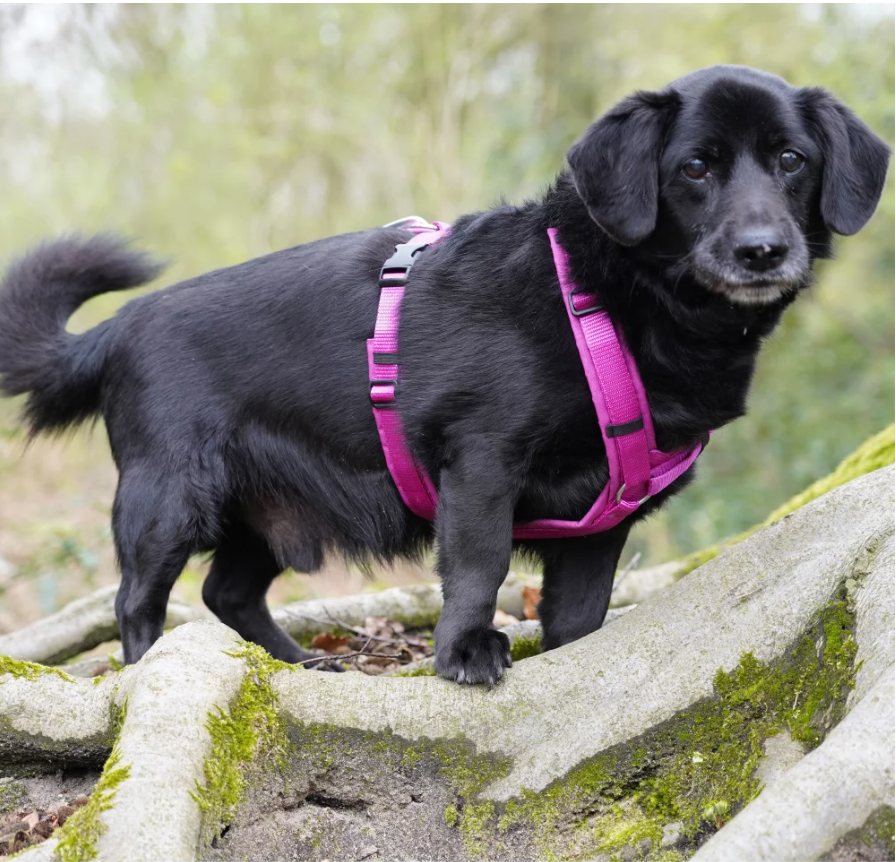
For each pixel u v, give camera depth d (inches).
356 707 94.7
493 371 108.5
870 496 101.0
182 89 415.8
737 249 100.5
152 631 126.7
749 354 111.0
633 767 92.0
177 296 132.7
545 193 117.0
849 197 108.5
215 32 422.6
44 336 143.2
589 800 91.4
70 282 146.3
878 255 412.5
